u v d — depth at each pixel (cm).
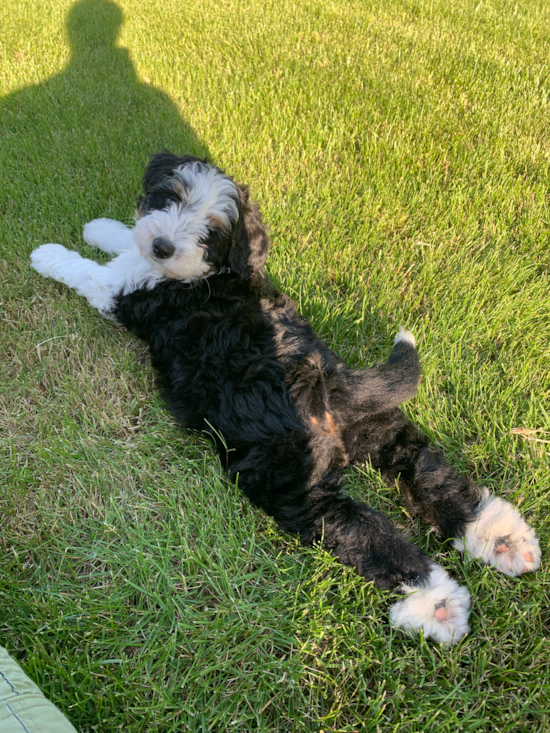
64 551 185
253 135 423
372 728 155
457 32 648
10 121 427
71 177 367
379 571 178
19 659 161
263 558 195
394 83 500
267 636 173
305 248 329
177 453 226
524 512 215
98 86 491
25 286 279
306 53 567
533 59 563
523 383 258
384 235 341
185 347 228
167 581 182
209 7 713
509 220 351
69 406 235
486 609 185
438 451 219
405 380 214
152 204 246
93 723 151
